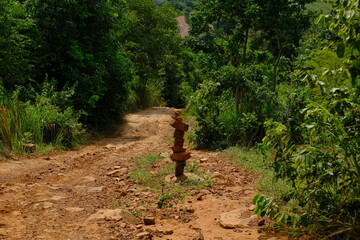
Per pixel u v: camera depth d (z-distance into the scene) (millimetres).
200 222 4871
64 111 13891
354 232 3666
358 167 3719
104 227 4699
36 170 8758
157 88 37656
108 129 18734
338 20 3127
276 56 15867
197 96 13070
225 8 13648
